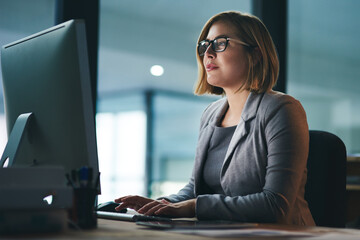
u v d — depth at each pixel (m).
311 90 3.79
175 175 10.16
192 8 5.25
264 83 1.54
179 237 0.79
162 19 5.50
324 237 0.81
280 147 1.34
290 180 1.30
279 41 3.54
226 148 1.57
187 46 6.56
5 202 0.78
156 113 10.09
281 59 3.55
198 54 1.70
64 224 0.83
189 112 10.06
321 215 1.47
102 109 10.24
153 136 10.10
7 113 1.28
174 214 1.26
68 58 1.02
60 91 1.04
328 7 3.86
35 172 0.87
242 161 1.44
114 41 6.27
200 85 1.80
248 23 1.58
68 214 0.93
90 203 0.93
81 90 1.00
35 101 1.13
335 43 3.86
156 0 5.04
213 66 1.60
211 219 1.22
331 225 1.46
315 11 3.82
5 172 0.86
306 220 1.42
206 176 1.59
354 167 2.51
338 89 3.84
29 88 1.15
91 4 2.49
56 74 1.05
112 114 10.33
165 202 1.34
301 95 3.76
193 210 1.28
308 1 3.80
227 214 1.21
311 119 3.78
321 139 1.51
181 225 0.95
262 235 0.82
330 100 3.81
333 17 3.86
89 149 1.00
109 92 9.84
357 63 3.89
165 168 10.12
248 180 1.42
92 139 1.00
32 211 0.80
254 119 1.46
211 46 1.60
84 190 0.93
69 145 1.02
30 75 1.15
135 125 10.21
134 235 0.82
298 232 0.88
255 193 1.39
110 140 10.23
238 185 1.44
